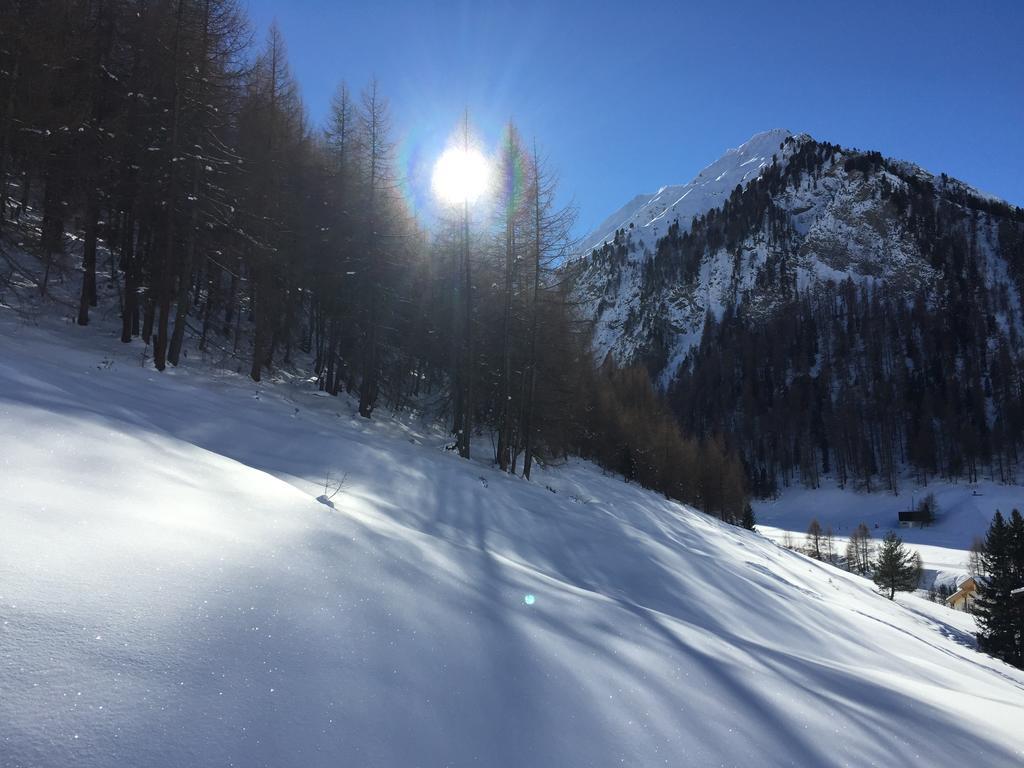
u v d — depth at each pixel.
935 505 97.44
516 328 21.83
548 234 21.12
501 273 21.02
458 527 9.47
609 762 2.47
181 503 4.09
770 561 24.95
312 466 10.30
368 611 3.08
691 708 3.19
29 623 2.07
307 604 2.92
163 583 2.69
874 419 127.81
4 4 13.68
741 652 4.85
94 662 1.99
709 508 56.94
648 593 9.21
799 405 135.12
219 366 19.25
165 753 1.72
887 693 4.80
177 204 15.48
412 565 4.22
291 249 21.41
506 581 4.85
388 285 22.58
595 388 43.75
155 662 2.10
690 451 55.38
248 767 1.78
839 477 117.44
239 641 2.41
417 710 2.37
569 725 2.65
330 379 23.77
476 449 25.92
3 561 2.42
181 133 15.38
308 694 2.21
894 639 12.98
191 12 15.38
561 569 9.05
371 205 21.22
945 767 3.40
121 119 15.58
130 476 4.37
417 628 3.08
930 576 69.94
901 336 155.88
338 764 1.92
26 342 12.58
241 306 21.30
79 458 4.40
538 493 17.03
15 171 15.21
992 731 4.39
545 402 23.31
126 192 15.65
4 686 1.76
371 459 12.57
